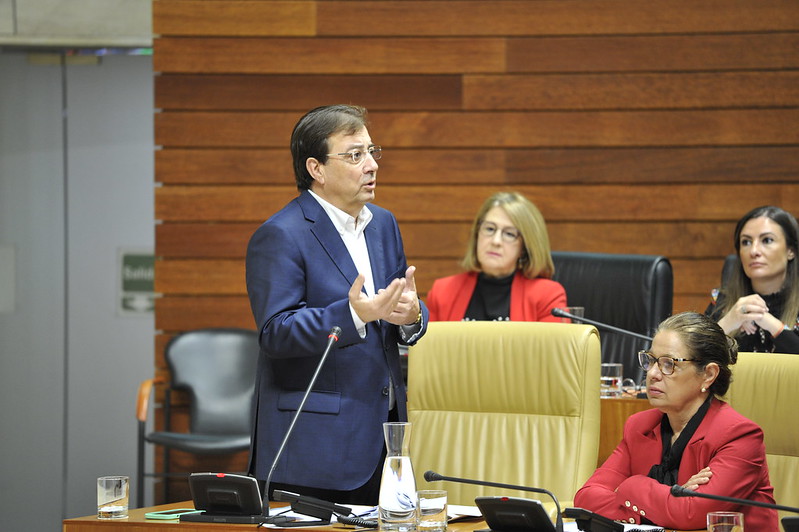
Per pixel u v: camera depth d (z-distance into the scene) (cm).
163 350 1136
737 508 479
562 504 524
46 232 1266
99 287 1271
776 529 492
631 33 1109
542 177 1116
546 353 582
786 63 1096
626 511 494
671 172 1105
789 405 535
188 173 1138
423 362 608
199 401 1053
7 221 1263
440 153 1125
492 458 580
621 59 1108
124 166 1270
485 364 595
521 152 1119
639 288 870
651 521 487
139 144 1270
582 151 1113
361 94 1128
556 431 573
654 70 1108
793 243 777
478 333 602
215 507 466
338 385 538
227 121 1135
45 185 1266
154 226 1212
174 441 995
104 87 1266
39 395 1263
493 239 856
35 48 1231
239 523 454
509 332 595
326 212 561
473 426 592
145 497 1196
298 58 1130
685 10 1104
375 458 538
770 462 538
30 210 1264
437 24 1122
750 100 1098
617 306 875
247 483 456
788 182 1098
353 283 530
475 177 1122
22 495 1254
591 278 889
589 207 1112
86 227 1270
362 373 542
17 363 1263
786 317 767
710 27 1102
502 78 1119
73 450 1261
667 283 875
